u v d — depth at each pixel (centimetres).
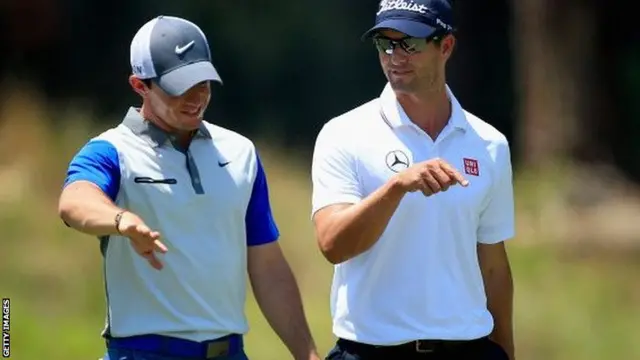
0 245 4069
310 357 1911
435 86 1891
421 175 1722
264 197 1923
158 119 1833
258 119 8819
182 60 1802
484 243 1953
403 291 1855
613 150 6297
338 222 1800
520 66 6612
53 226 4197
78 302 3841
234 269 1855
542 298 4072
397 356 1862
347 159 1872
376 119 1894
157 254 1811
